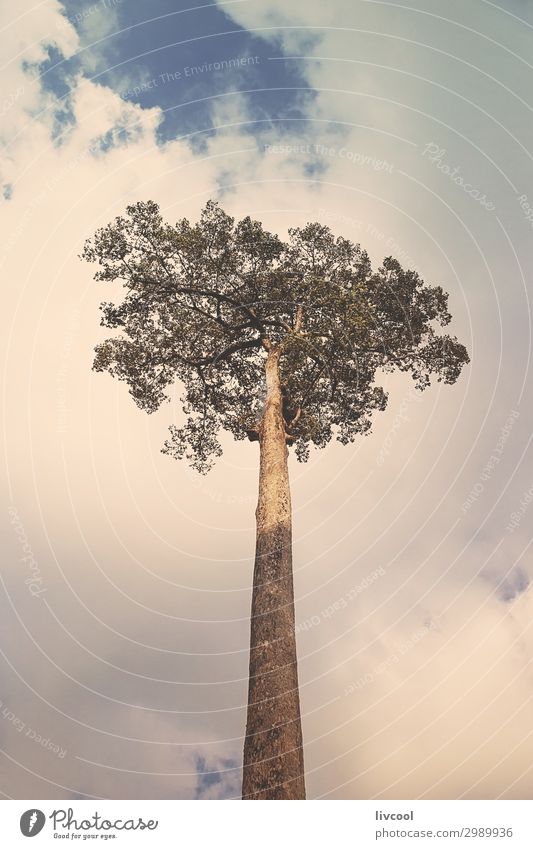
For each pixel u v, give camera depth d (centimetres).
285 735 998
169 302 1984
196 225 1973
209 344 1995
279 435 1554
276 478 1421
